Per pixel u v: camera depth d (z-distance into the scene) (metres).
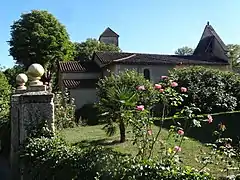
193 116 5.30
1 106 12.51
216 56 34.19
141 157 4.41
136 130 5.23
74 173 4.07
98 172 3.75
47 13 38.72
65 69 27.86
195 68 19.67
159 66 26.56
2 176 7.00
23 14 38.28
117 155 4.13
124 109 6.06
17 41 37.22
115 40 65.00
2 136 9.32
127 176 3.45
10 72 33.66
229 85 19.80
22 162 5.21
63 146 4.85
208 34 37.38
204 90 18.33
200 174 3.30
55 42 37.59
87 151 4.32
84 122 17.69
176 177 3.22
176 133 5.32
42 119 5.54
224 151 5.19
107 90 10.02
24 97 5.52
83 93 26.27
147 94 7.28
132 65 25.72
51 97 5.64
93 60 31.70
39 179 4.68
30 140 5.27
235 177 4.26
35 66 6.07
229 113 17.45
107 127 11.12
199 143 9.67
